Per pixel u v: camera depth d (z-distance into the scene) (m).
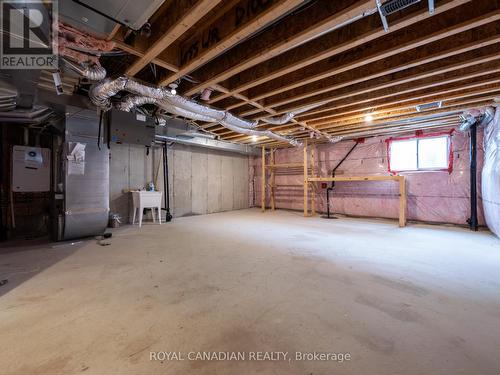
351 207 6.51
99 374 1.19
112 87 2.68
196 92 3.11
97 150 3.81
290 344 1.41
